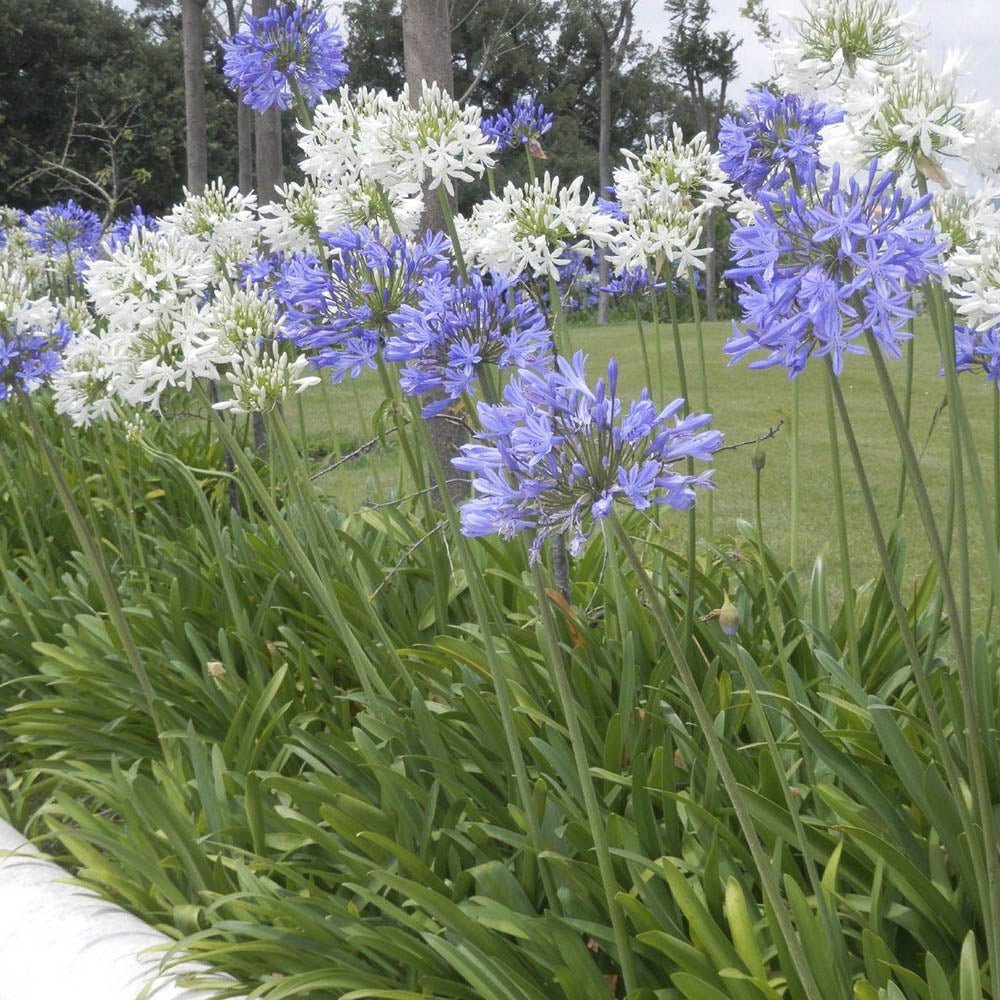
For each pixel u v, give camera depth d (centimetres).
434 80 473
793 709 254
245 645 387
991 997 232
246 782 295
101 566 308
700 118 3809
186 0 959
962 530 255
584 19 3994
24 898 294
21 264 927
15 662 461
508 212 327
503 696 256
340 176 392
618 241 346
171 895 291
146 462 626
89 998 254
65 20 3341
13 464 630
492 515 174
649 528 431
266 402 325
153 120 3294
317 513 387
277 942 257
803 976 187
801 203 171
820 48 233
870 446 964
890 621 361
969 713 191
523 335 252
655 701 307
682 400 169
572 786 280
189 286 346
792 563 373
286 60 404
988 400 1126
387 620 412
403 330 267
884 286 167
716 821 253
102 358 354
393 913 253
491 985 230
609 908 227
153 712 320
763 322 173
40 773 411
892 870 234
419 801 291
